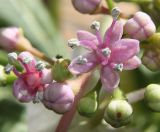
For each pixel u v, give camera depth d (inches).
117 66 2.9
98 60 3.0
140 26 3.1
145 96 3.1
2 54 3.8
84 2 3.3
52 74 3.0
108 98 3.2
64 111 3.0
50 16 4.5
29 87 3.0
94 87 3.1
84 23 6.0
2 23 4.3
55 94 2.9
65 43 4.5
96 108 3.0
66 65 3.0
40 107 4.3
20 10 4.3
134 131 4.2
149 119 4.2
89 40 3.0
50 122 4.3
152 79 4.2
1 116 4.1
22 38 3.4
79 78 3.1
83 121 3.7
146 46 3.2
